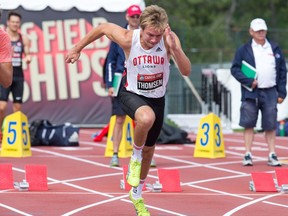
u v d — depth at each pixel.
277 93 30.28
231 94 49.97
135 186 18.44
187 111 58.09
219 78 49.69
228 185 25.98
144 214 19.19
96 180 26.50
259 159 33.31
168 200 22.70
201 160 32.66
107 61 28.83
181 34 68.50
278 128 45.91
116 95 28.83
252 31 30.16
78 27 46.25
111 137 33.28
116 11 45.72
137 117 18.17
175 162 31.89
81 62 46.59
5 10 45.31
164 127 39.38
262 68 29.88
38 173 24.34
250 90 30.02
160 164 31.16
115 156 29.84
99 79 46.59
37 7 46.16
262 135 46.03
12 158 32.34
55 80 46.62
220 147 33.84
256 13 103.31
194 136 44.78
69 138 37.31
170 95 58.41
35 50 46.44
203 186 25.66
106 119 46.78
